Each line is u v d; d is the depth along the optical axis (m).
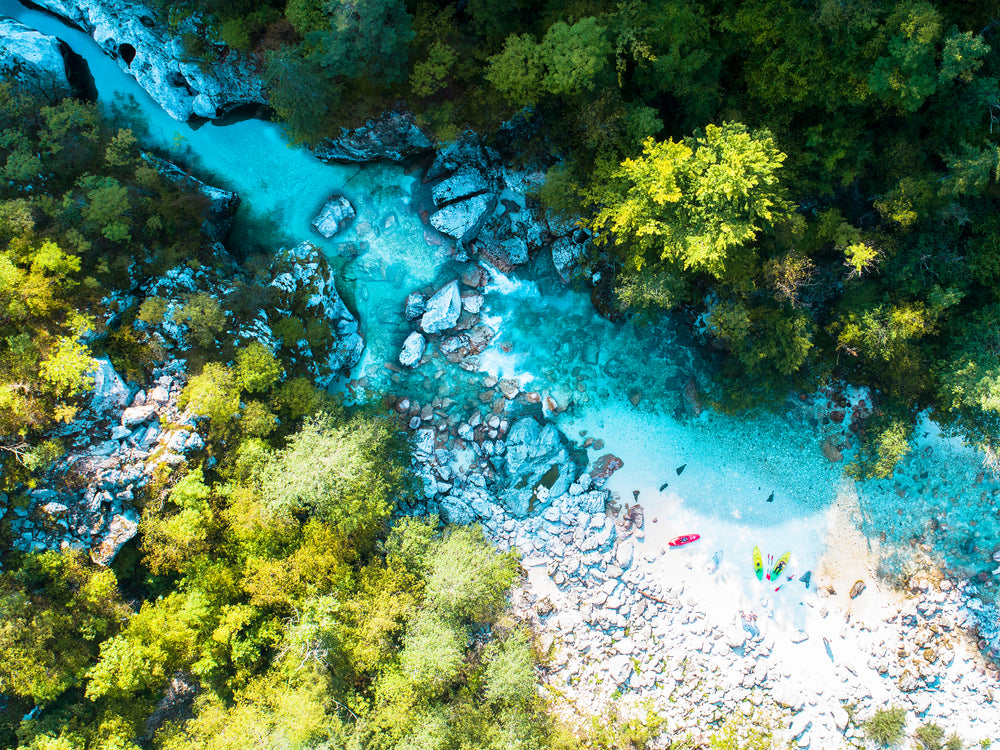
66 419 29.66
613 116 31.89
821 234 33.53
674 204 30.05
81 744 29.16
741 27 30.84
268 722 30.27
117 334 31.91
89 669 29.50
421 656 31.81
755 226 30.17
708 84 32.66
